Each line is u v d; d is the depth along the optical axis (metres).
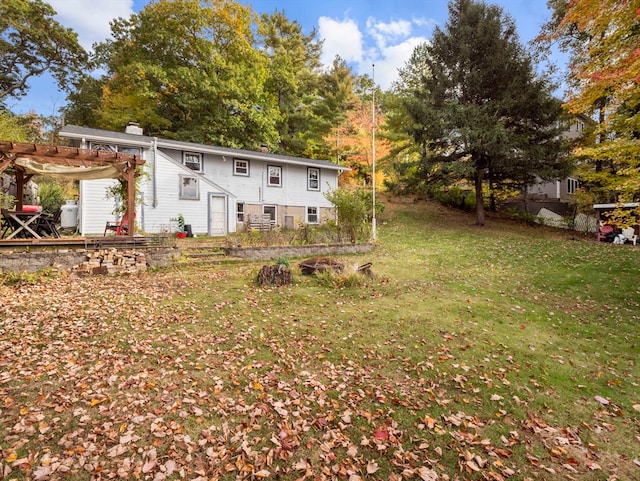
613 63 6.70
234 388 3.40
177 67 21.84
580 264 10.42
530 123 17.45
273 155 20.05
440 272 9.51
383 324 5.32
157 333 4.68
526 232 17.81
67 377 3.46
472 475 2.35
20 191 10.62
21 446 2.48
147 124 22.69
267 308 5.99
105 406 3.01
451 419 2.96
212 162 18.09
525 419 3.01
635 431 2.89
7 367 3.60
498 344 4.69
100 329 4.72
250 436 2.71
